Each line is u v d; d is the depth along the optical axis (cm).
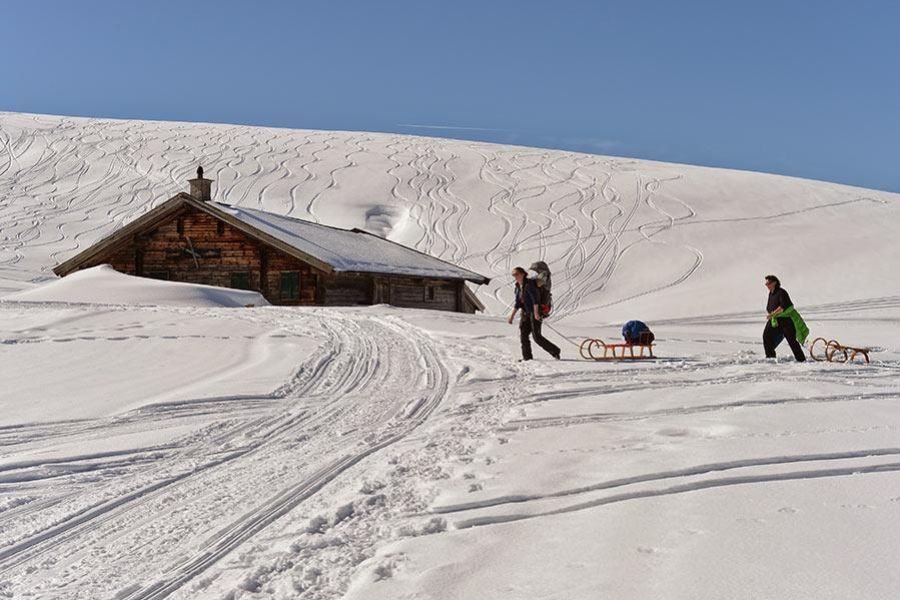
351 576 462
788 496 551
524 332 1503
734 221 6781
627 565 440
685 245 6256
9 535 579
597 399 1057
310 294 3312
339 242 3678
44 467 776
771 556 440
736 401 984
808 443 708
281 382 1239
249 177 8781
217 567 498
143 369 1373
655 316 4784
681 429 806
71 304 2414
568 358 1540
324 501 634
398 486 658
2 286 4578
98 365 1405
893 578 405
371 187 8256
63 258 6209
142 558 522
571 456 710
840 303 4766
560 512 552
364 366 1416
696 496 563
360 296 3431
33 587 480
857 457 658
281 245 3284
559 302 5269
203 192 3519
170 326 1855
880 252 5809
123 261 3550
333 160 9312
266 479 713
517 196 7788
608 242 6397
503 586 425
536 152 9856
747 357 1546
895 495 545
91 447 852
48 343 1605
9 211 7631
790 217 6862
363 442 861
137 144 10106
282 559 498
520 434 845
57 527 593
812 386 1083
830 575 411
